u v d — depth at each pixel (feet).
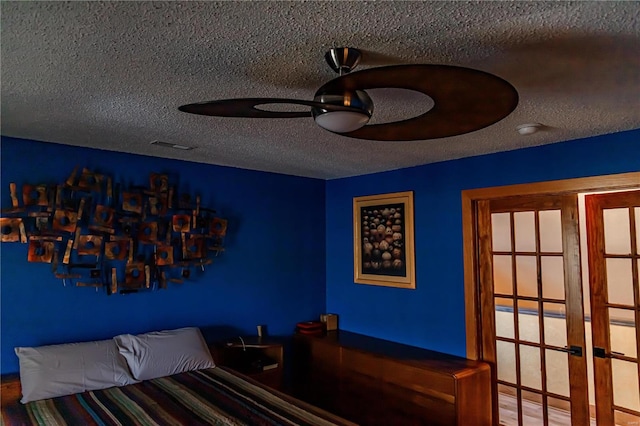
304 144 10.14
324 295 15.52
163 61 5.49
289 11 4.28
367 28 4.64
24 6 4.12
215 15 4.35
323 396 13.10
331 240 15.51
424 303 12.40
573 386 9.84
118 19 4.42
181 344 10.66
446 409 10.02
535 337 10.44
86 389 8.96
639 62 5.50
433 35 4.80
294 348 14.29
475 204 11.55
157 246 11.43
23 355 8.98
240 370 12.25
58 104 7.18
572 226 9.93
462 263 11.54
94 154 10.59
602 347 9.70
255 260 13.64
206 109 5.17
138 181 11.26
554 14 4.33
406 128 6.43
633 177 8.66
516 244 10.83
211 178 12.71
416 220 12.76
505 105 5.39
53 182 9.94
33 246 9.59
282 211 14.44
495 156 10.98
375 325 13.75
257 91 6.57
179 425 7.32
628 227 9.37
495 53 5.26
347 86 4.91
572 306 9.91
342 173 14.28
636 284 9.21
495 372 11.04
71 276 10.06
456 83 4.67
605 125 8.38
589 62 5.50
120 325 10.80
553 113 7.63
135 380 9.62
